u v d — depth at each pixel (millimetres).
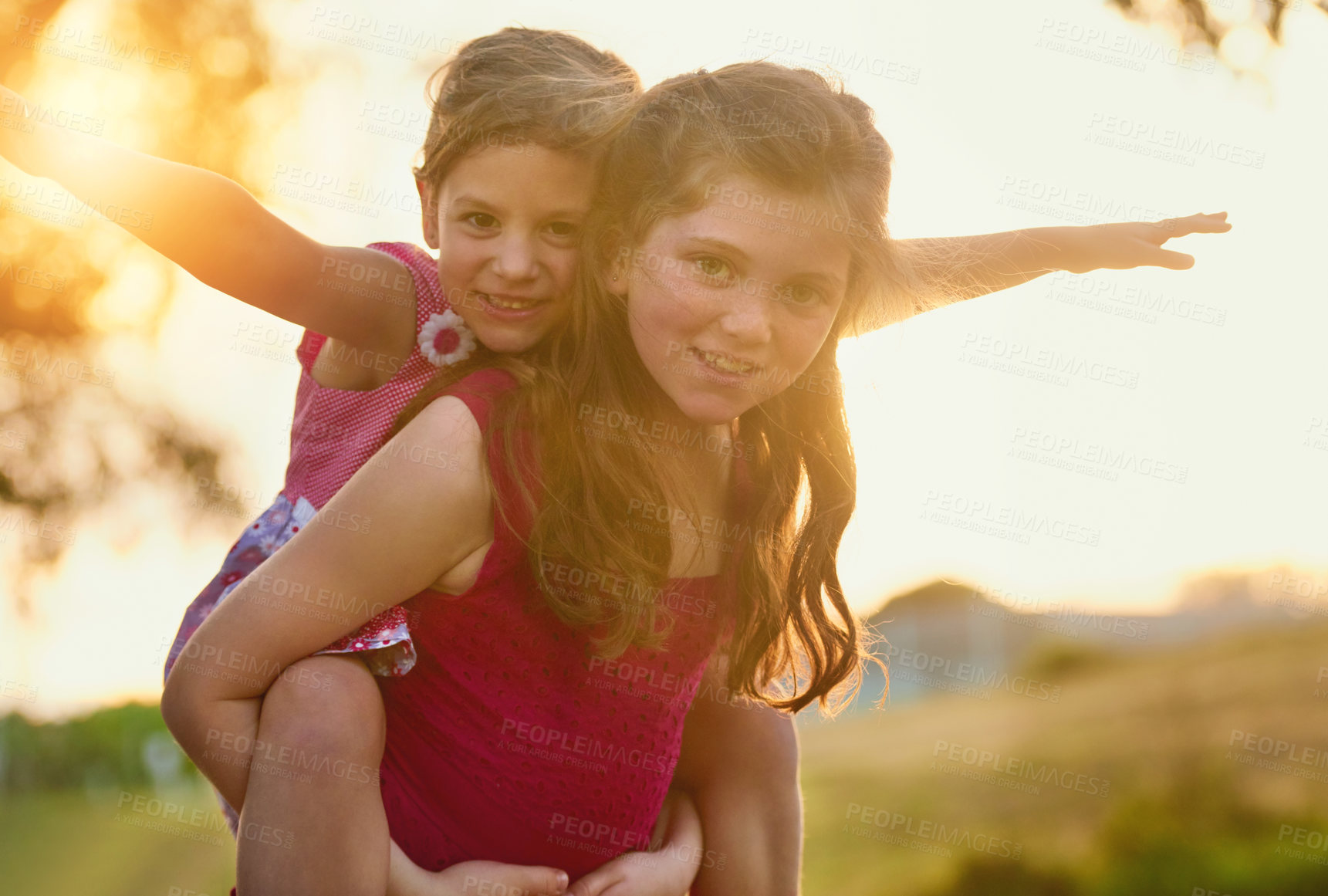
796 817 1557
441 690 1269
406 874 1188
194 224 1313
